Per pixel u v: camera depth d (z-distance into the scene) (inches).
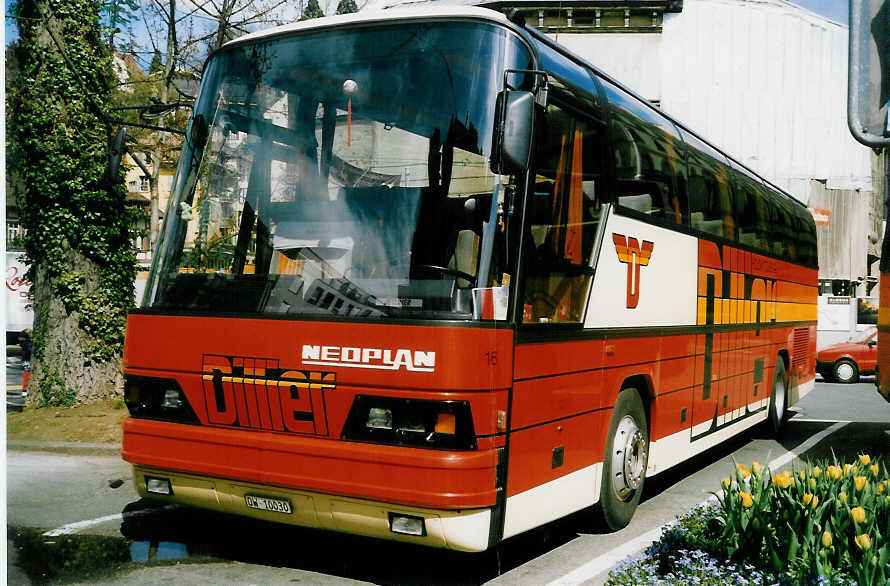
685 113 1344.7
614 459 259.3
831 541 162.6
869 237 1439.5
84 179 468.8
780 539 168.2
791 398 521.7
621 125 266.5
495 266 189.5
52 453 382.3
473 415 180.7
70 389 462.9
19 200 483.2
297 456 190.9
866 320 1362.0
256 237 209.6
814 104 1371.8
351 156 205.5
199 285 210.7
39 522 263.0
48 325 466.9
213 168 221.3
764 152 1362.0
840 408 695.1
